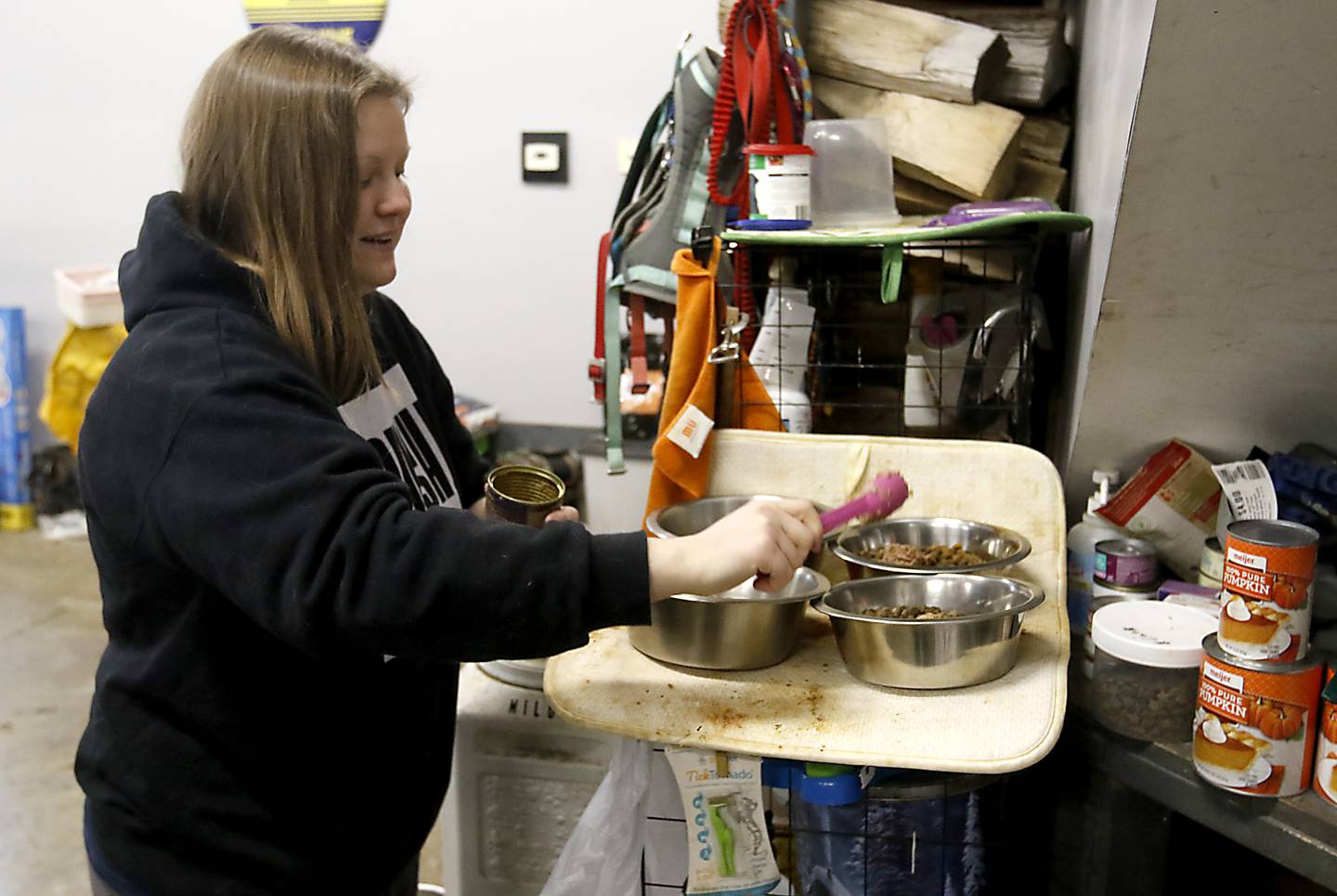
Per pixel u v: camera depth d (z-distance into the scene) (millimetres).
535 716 1587
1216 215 1185
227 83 984
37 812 2264
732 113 1668
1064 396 1682
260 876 1013
